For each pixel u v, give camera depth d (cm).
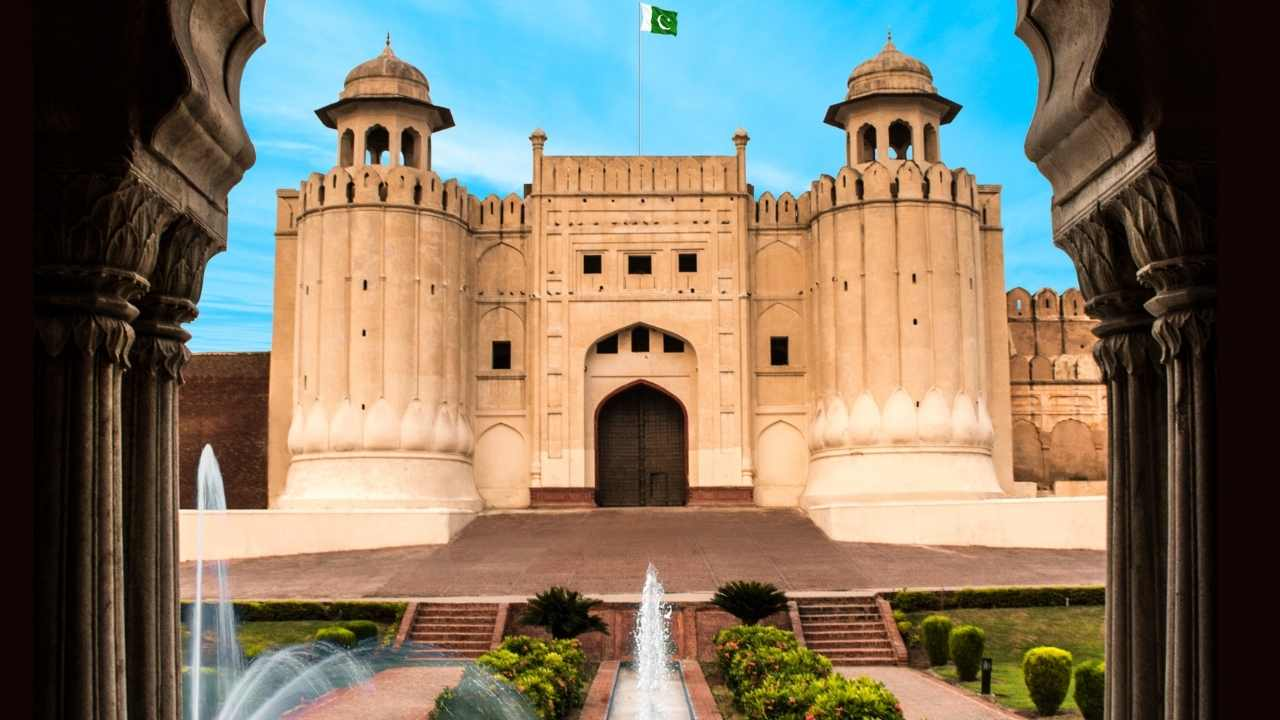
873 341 2662
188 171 414
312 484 2641
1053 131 435
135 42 369
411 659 1554
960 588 1773
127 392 427
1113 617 437
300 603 1741
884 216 2689
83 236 367
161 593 426
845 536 2339
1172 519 381
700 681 1396
